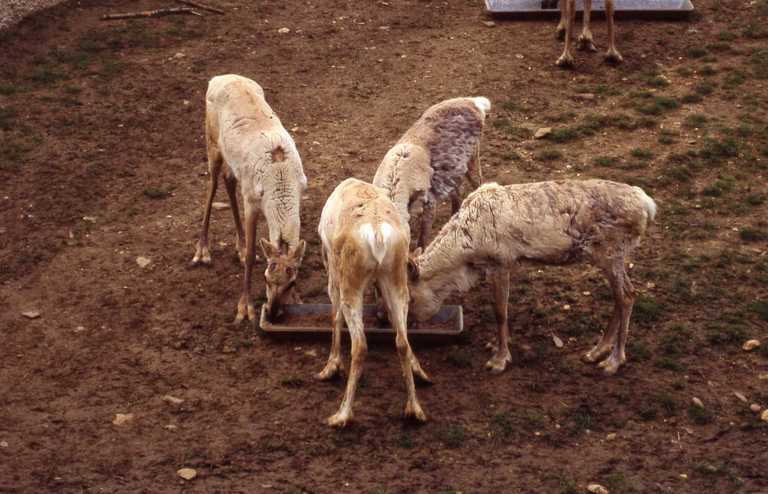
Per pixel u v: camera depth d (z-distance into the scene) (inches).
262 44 592.7
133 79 548.4
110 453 304.0
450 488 290.4
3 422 315.9
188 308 377.1
